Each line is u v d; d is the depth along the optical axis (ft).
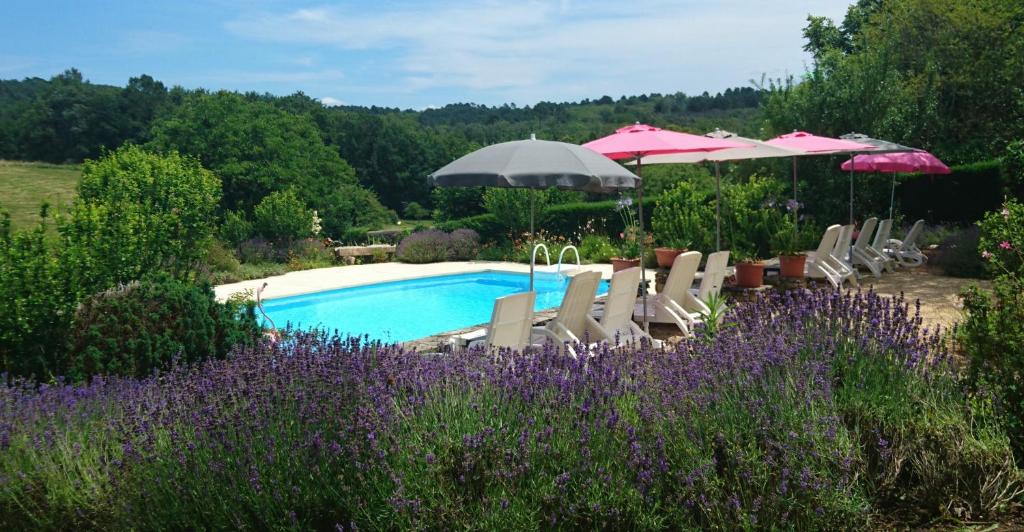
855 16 93.15
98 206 28.58
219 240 58.39
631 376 13.74
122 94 175.01
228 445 11.53
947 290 36.83
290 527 10.35
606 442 11.46
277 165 130.11
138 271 30.55
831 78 59.47
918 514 12.29
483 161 23.43
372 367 13.98
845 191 58.90
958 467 12.57
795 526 10.94
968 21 64.03
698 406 12.62
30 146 171.12
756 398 12.73
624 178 23.91
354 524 10.11
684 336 28.19
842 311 17.39
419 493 10.50
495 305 19.56
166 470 11.49
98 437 13.19
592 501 10.61
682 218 46.75
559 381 12.89
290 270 58.85
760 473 11.25
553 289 49.75
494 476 10.71
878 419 13.44
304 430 11.72
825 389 13.08
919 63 66.13
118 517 11.43
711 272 29.73
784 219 43.06
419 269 58.75
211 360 16.66
